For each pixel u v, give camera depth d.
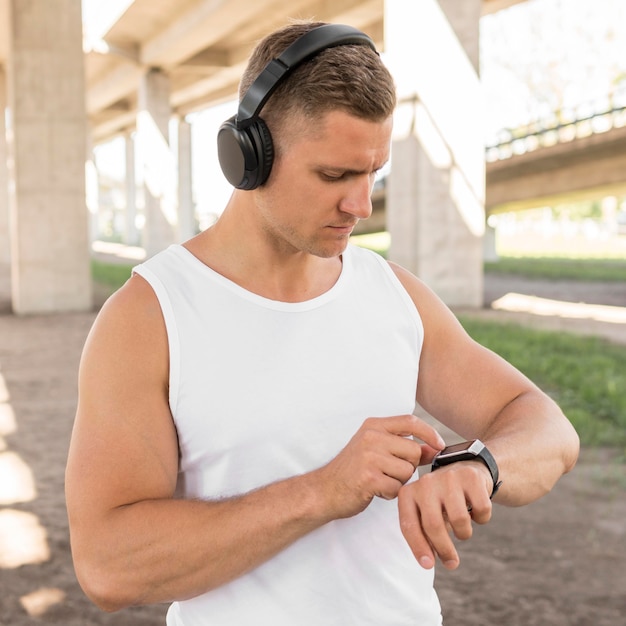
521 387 1.31
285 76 1.05
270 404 1.15
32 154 16.28
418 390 1.37
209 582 1.05
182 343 1.13
